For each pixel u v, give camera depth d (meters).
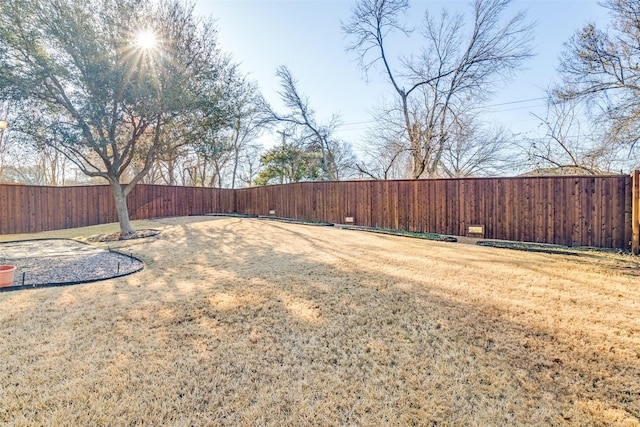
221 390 1.84
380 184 9.96
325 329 2.65
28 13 6.39
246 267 4.78
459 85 12.21
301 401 1.75
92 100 6.90
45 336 2.49
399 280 3.99
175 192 14.36
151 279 4.18
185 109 8.13
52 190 10.40
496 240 7.47
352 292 3.55
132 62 7.29
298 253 5.86
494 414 1.65
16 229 9.60
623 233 6.06
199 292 3.60
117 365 2.08
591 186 6.40
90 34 6.73
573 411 1.67
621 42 7.82
